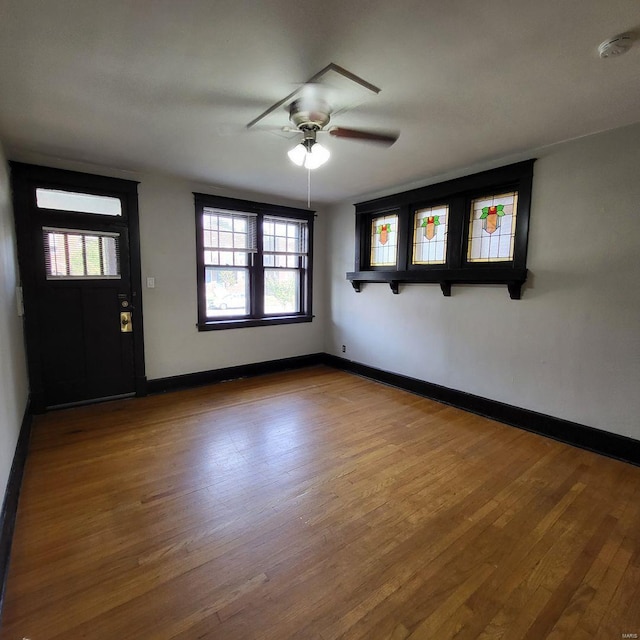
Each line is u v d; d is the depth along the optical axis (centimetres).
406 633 138
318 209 531
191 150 307
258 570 167
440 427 327
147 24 154
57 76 194
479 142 286
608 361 275
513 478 245
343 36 161
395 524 199
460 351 376
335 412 361
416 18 149
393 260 448
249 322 477
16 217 321
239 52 173
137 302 388
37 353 340
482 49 170
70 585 157
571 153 284
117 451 276
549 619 144
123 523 197
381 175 374
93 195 358
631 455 266
